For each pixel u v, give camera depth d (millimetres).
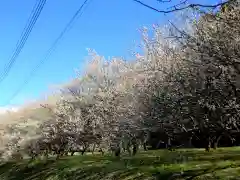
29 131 27938
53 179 18344
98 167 16312
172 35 10320
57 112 21938
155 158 15492
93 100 18797
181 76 10398
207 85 9742
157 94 11703
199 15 9828
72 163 19734
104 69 19594
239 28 8914
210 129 10648
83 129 19281
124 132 14797
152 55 12891
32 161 27391
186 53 10414
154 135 14867
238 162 12266
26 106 32188
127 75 16516
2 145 31203
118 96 16828
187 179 10781
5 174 27781
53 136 23141
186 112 10523
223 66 8938
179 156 15188
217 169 11258
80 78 20938
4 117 34156
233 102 9008
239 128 10555
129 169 14117
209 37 9328
